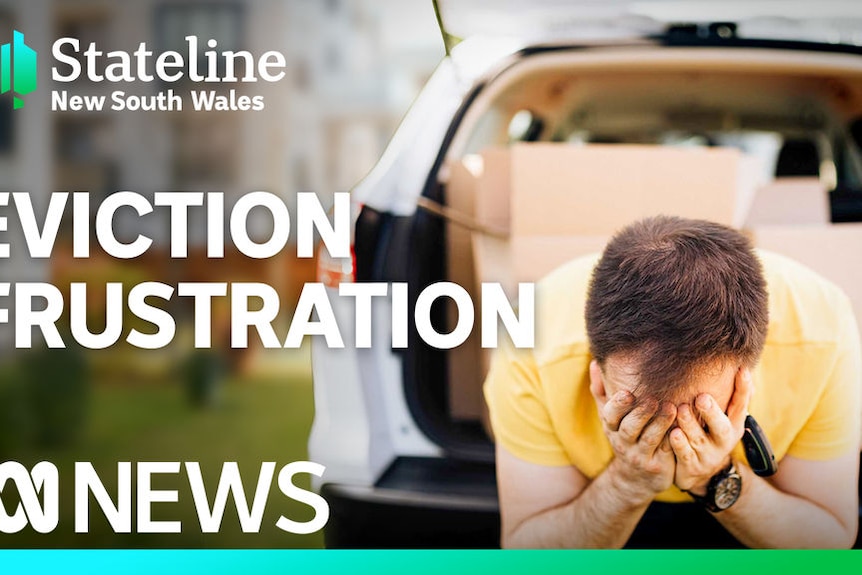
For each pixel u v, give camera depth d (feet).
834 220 7.93
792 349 5.93
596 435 6.03
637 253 5.34
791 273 6.12
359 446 6.50
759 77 9.55
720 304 5.19
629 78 9.75
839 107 9.89
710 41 7.39
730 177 6.75
